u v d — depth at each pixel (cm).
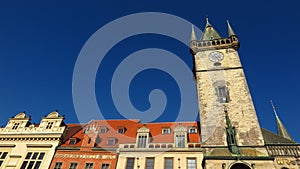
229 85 3641
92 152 3397
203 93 3641
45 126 3834
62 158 3381
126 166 3184
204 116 3331
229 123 3089
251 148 2806
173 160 3142
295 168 2578
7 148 3644
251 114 3183
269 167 2509
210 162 2664
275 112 4150
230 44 4275
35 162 3391
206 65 4066
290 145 2773
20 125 3925
